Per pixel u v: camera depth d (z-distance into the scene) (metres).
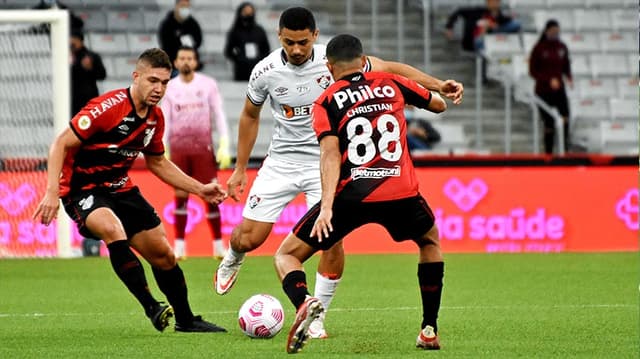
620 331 30.22
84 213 27.59
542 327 31.05
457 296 38.84
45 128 53.19
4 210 52.84
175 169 29.25
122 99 27.36
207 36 72.44
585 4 76.88
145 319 32.78
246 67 67.31
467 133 69.94
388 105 25.33
